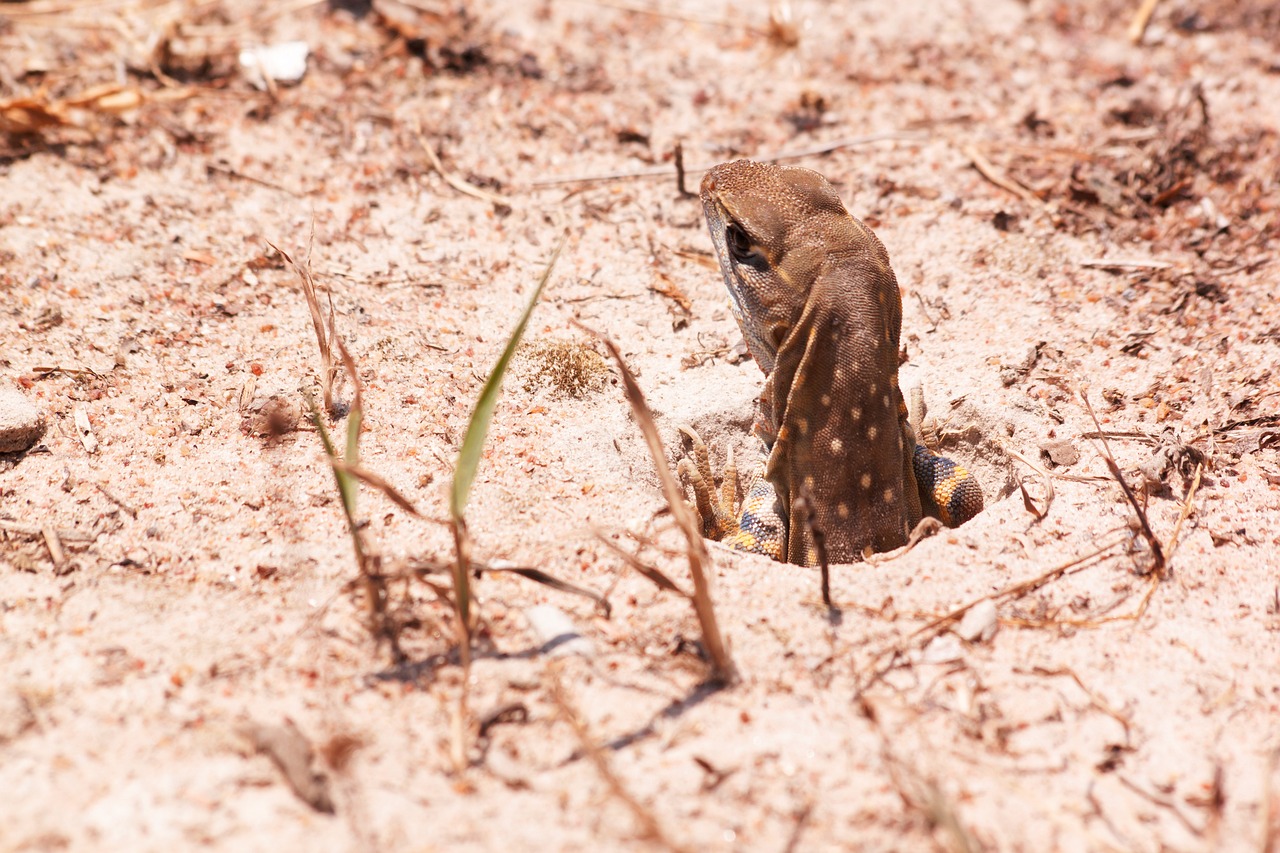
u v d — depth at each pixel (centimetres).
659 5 1720
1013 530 875
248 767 626
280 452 917
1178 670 752
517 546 822
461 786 626
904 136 1455
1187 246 1265
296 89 1459
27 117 1298
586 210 1298
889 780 649
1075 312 1163
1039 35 1689
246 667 702
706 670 720
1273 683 745
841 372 887
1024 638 773
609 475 914
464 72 1524
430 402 988
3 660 697
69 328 1043
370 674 700
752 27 1681
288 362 1027
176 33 1498
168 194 1255
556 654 718
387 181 1320
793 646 746
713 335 1125
